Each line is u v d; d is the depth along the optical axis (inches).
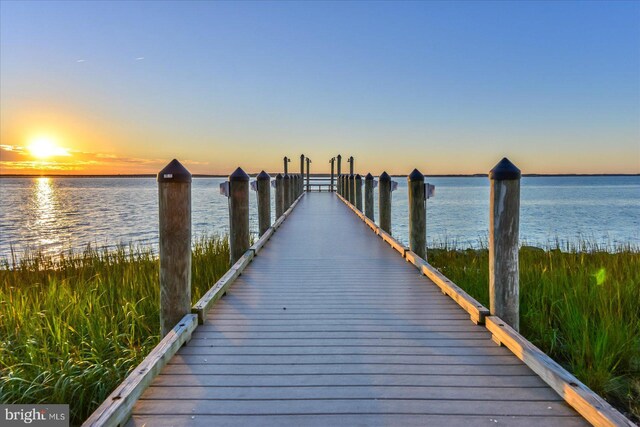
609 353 136.9
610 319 151.6
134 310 178.2
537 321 170.4
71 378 124.6
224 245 381.1
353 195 653.9
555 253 339.0
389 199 360.5
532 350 108.7
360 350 119.2
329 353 117.3
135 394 90.7
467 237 776.9
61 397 120.7
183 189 134.4
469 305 147.4
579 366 133.3
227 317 147.3
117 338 159.0
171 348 113.9
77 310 177.3
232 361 112.3
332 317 147.2
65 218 978.7
